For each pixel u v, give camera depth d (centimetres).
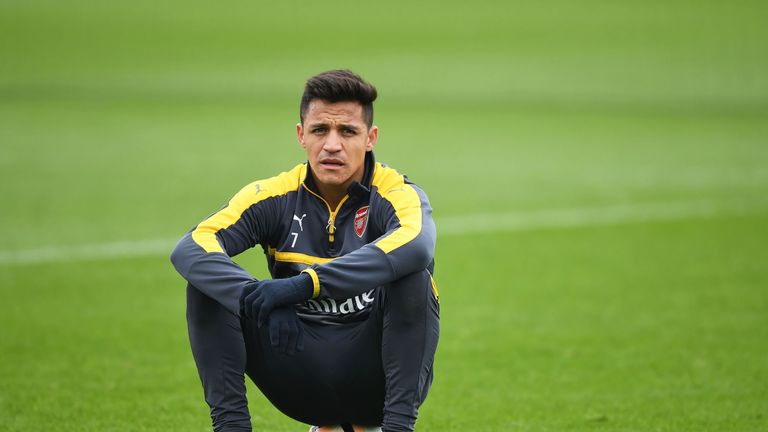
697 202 4109
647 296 2670
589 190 4375
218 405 1223
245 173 4700
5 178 4441
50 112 6738
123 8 13325
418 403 1224
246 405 1238
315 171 1271
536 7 13388
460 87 8325
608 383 1942
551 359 2116
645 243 3359
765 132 6244
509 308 2550
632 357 2123
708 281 2839
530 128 6397
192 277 1202
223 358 1220
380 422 1308
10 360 2056
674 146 5675
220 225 1266
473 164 5031
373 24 12244
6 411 1723
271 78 8694
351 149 1260
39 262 2991
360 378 1248
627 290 2738
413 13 13012
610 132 6231
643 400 1825
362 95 1257
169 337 2262
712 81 8631
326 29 11862
